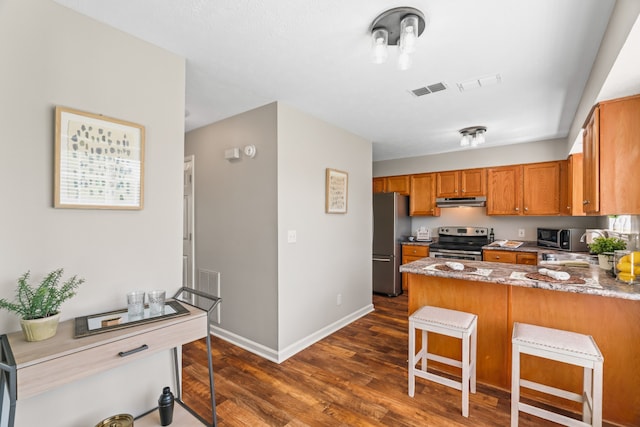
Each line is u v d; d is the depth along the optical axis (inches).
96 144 61.3
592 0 54.8
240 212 114.1
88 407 61.0
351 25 63.4
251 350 110.3
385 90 95.6
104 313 62.1
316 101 104.5
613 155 75.7
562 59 75.8
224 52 74.3
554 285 72.4
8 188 52.0
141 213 69.0
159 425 63.8
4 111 51.6
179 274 75.9
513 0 55.0
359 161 148.5
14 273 52.6
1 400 49.8
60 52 57.4
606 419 72.7
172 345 58.2
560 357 63.7
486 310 88.6
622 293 64.6
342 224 136.2
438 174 190.7
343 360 103.9
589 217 160.1
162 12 59.5
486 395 83.8
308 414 75.9
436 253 179.3
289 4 56.9
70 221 58.8
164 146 72.8
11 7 52.2
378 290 189.8
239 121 115.0
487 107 110.0
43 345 47.5
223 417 74.7
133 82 67.4
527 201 162.2
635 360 70.2
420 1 55.7
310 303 117.3
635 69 60.3
